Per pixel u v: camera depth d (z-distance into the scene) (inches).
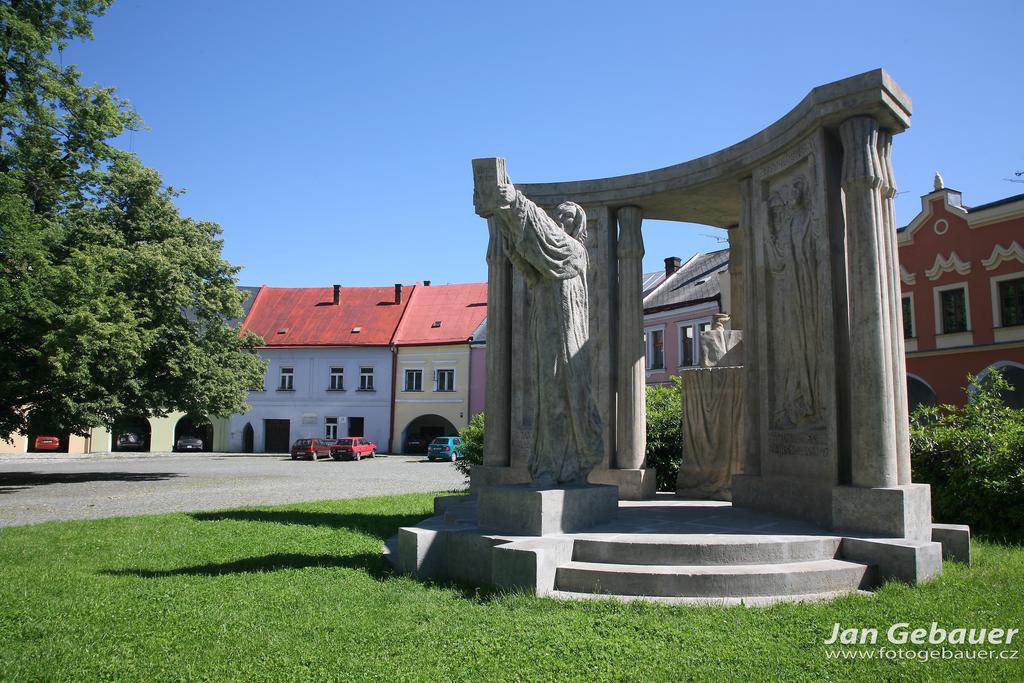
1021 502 354.6
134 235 1047.0
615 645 183.6
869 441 291.6
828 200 327.3
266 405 2021.4
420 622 207.3
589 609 217.3
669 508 373.1
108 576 281.7
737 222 514.6
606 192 471.5
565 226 310.3
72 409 879.7
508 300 475.5
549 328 297.0
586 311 307.0
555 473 293.9
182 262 1031.0
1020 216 1000.2
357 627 202.4
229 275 1119.6
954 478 385.7
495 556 245.6
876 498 283.9
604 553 257.1
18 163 843.4
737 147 406.0
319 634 196.7
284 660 175.3
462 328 1958.7
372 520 455.8
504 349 466.6
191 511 551.8
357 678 163.3
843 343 322.3
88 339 796.6
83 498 683.4
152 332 936.3
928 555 255.6
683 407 468.8
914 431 424.5
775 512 350.3
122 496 705.0
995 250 1022.4
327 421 1993.1
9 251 768.3
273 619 212.5
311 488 810.8
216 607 226.8
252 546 353.4
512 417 465.4
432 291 2123.5
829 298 322.7
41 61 835.4
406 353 1966.0
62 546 359.3
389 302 2106.3
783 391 360.5
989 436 390.9
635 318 464.8
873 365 293.6
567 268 295.9
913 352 1112.2
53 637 198.1
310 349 2017.7
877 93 299.9
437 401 1929.1
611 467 458.3
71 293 792.3
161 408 1055.0
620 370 463.5
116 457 1663.4
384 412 1966.0
